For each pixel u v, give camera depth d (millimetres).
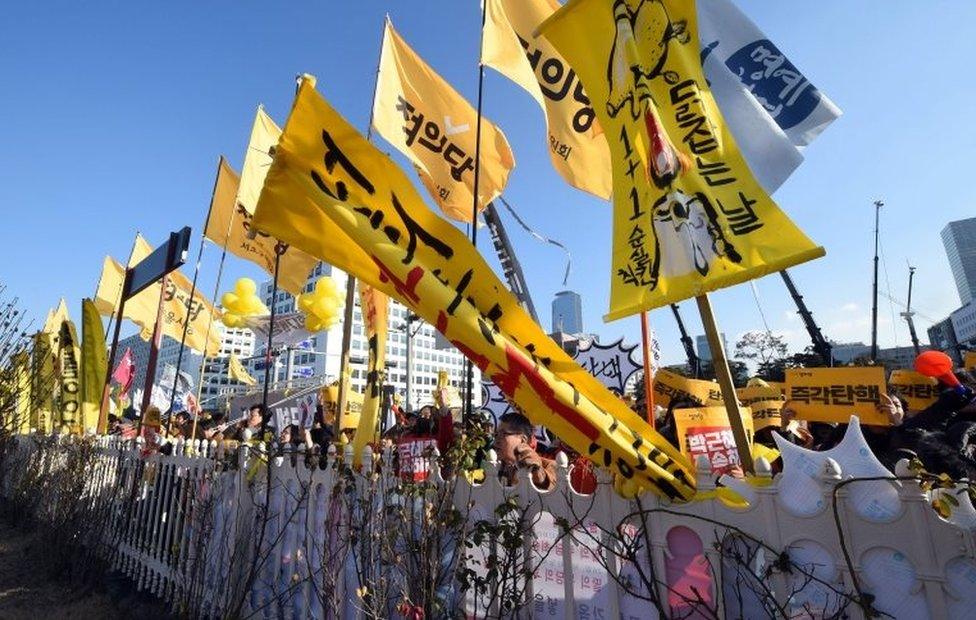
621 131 3268
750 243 2580
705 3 3822
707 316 2674
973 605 1712
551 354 2541
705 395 5570
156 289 12406
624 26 3322
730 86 3445
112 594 5082
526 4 5777
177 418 10625
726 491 2246
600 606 2531
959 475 3275
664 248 2867
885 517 1891
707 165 2850
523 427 3660
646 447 2357
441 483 3082
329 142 2662
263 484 4102
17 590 5125
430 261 2566
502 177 6676
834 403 4672
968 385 4977
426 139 6309
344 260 2717
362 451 3490
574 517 2602
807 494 2059
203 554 4301
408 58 6414
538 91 5922
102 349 8992
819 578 1973
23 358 7848
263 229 2592
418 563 2838
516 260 8648
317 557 3537
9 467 8227
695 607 2225
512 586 2750
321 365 60844
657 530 2367
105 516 5609
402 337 80250
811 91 3582
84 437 6852
